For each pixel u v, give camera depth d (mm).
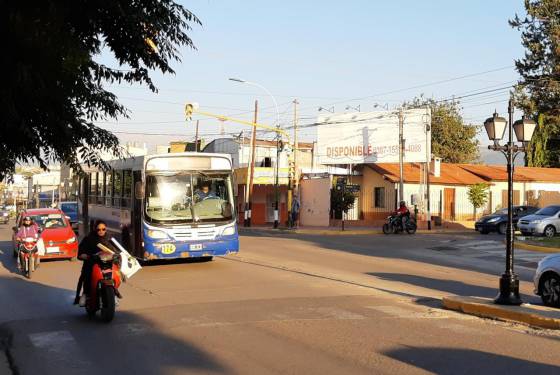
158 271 16641
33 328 9594
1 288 14188
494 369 6988
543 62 51375
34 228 16797
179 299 12164
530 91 52312
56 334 9109
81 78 6324
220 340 8531
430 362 7285
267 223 48094
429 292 13523
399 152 40812
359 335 8805
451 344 8273
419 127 41906
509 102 11891
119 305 11508
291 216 40000
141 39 6152
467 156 66188
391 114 43000
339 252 22797
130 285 14141
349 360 7387
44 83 5840
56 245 19172
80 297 10492
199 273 16203
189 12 6285
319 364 7223
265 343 8312
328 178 42281
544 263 12141
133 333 9086
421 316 10438
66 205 35625
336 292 13070
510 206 11242
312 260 19703
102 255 10141
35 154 6746
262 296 12469
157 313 10656
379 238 30703
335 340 8477
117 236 19500
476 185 44000
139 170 17031
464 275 16891
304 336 8734
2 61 5402
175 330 9227
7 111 5746
